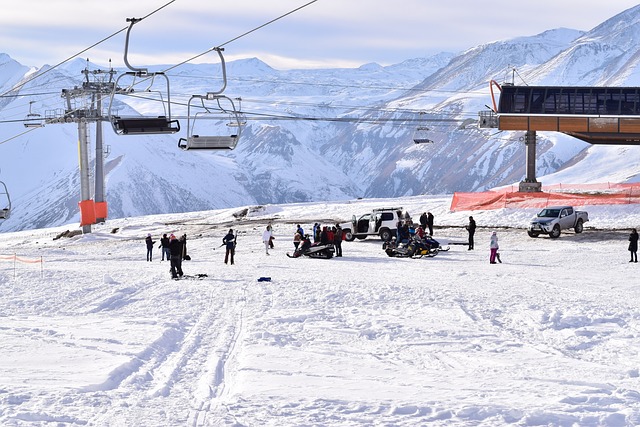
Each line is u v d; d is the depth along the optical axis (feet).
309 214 279.69
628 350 57.36
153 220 311.27
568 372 48.08
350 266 135.13
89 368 46.57
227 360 51.47
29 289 104.06
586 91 214.07
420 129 323.16
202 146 82.48
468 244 172.04
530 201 231.09
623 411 36.99
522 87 217.56
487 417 36.35
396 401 38.81
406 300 86.02
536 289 96.78
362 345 58.54
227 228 249.14
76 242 254.27
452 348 57.31
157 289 100.89
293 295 91.25
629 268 127.03
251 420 35.01
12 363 48.29
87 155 273.13
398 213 191.83
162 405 37.86
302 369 47.67
